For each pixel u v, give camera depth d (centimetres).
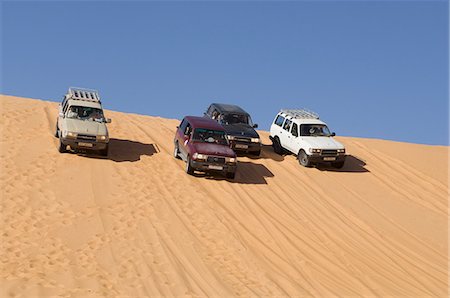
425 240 1902
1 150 2045
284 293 1437
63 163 2009
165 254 1545
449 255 1816
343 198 2122
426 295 1524
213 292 1394
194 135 2119
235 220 1798
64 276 1378
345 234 1839
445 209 2200
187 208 1823
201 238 1667
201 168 2034
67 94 2256
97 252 1514
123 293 1332
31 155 2038
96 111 2148
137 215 1736
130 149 2255
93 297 1295
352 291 1493
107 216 1706
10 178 1852
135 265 1470
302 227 1831
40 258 1456
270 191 2058
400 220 2028
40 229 1598
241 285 1453
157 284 1393
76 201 1772
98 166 2025
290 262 1611
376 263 1681
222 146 2108
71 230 1611
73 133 2019
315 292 1465
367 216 2009
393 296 1493
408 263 1717
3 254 1455
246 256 1605
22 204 1714
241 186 2055
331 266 1620
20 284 1312
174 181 1998
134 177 1984
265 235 1741
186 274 1463
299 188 2133
